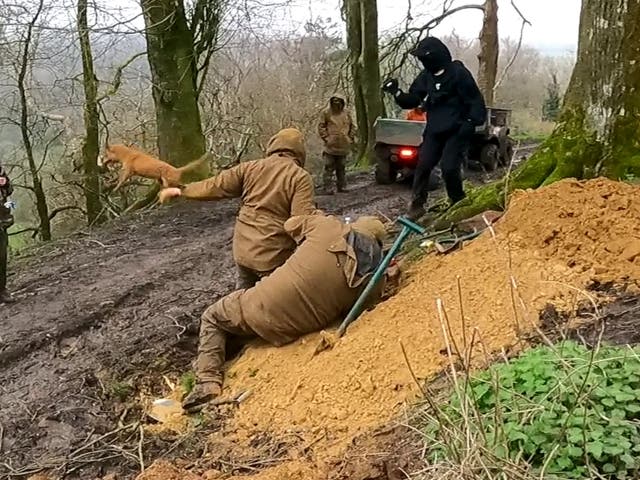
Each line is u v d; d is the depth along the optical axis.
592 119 6.25
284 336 5.48
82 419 5.31
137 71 16.52
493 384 3.46
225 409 5.10
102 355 6.34
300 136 6.14
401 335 4.91
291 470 4.01
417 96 8.44
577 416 3.24
